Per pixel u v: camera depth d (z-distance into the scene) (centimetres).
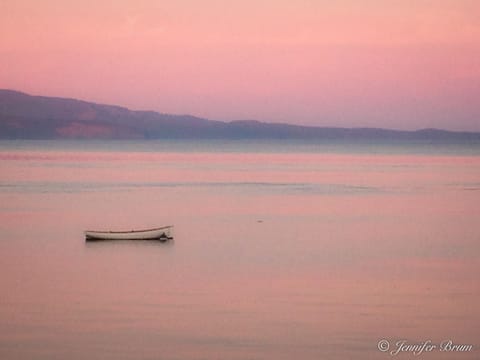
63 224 8075
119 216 8762
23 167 17438
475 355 3641
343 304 4438
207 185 12738
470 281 5062
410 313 4256
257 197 10762
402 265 5638
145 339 3828
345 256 6016
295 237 7044
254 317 4175
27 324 4059
